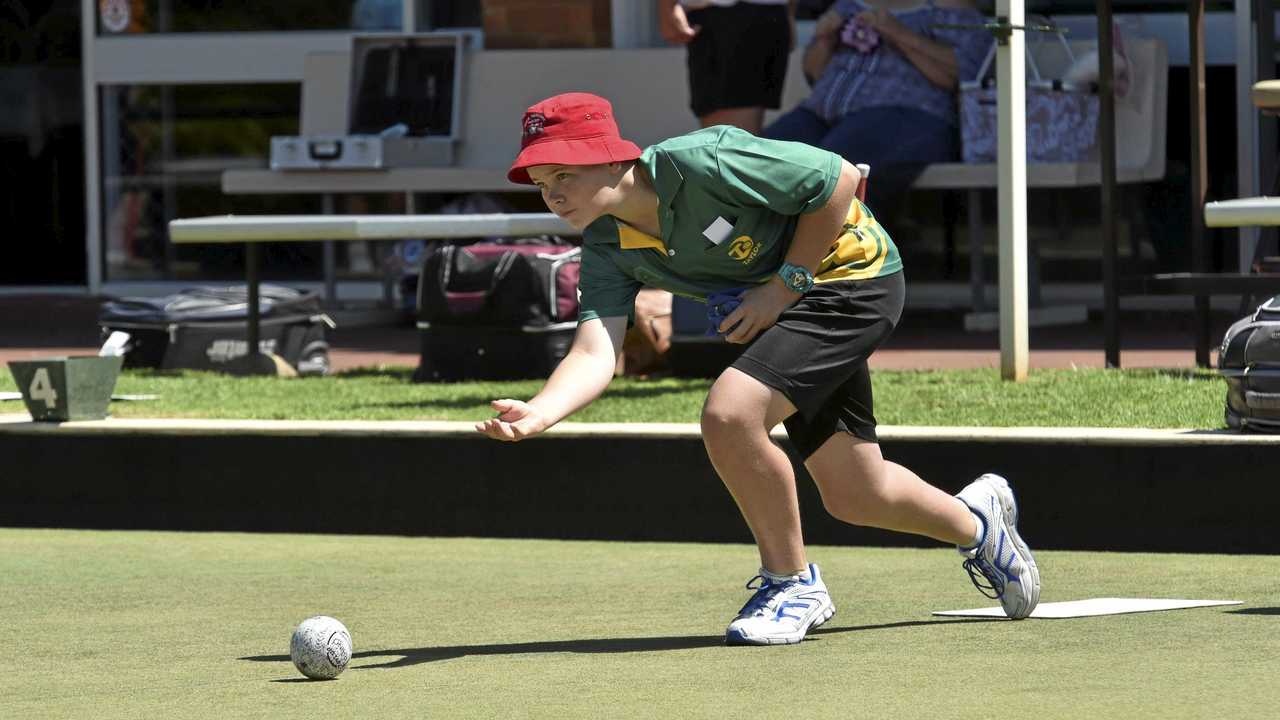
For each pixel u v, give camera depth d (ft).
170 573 52.37
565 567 52.80
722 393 38.17
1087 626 39.63
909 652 36.81
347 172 129.18
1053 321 118.01
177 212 152.46
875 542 55.83
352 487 61.31
